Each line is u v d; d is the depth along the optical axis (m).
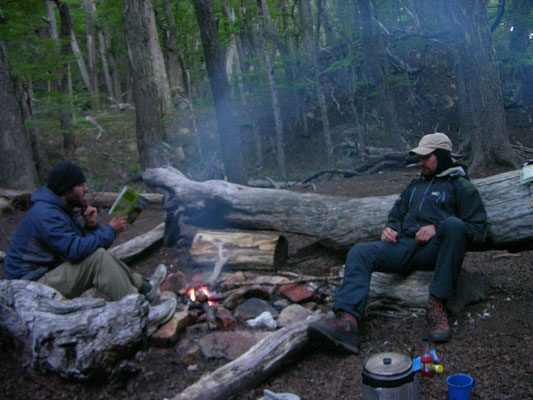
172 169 5.29
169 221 5.10
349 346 2.85
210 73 7.95
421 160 3.27
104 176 14.02
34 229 2.88
